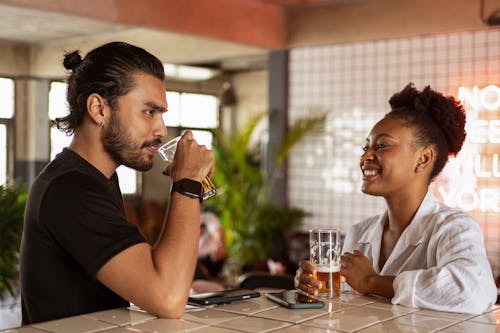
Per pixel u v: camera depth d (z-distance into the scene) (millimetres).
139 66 1506
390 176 1825
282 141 6852
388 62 6348
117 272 1376
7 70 9320
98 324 1328
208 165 1525
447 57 5980
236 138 7223
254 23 6680
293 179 7086
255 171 7156
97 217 1405
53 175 1473
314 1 6586
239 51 7230
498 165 5660
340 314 1447
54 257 1449
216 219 7039
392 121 1851
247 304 1552
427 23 5984
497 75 5703
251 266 6852
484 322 1401
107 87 1484
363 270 1688
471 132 5793
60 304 1467
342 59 6668
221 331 1272
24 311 1570
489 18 5625
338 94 6707
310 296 1591
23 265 1517
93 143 1518
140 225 7301
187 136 1553
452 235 1708
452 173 5859
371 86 6469
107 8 5504
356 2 6438
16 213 4422
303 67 6953
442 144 1863
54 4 5160
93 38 8781
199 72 10648
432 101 1861
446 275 1537
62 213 1403
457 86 5918
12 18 7562
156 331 1271
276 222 6730
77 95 1522
